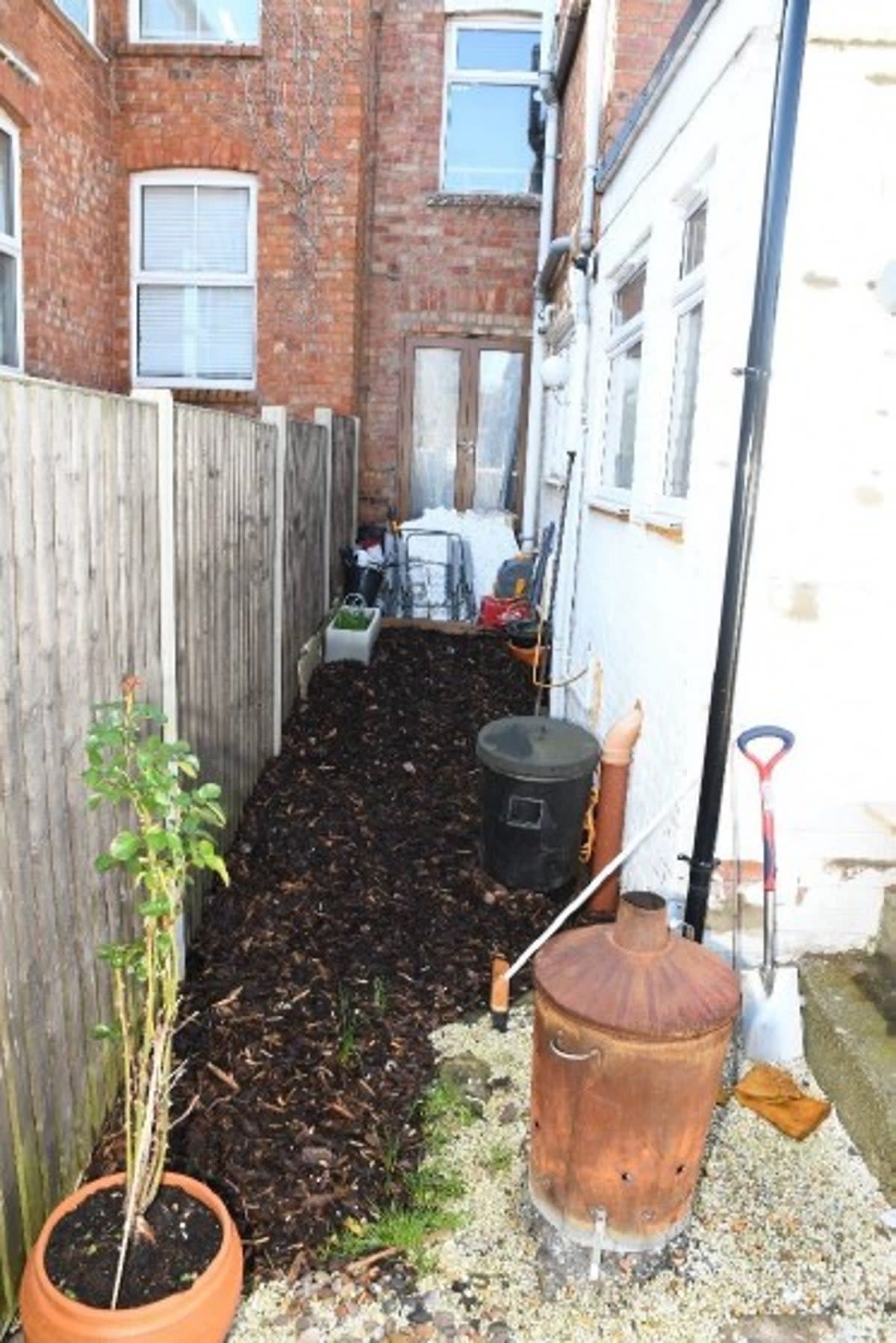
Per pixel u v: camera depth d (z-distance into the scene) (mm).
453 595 9141
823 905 3088
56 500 2121
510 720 4324
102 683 2430
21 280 6680
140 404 2697
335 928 3611
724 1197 2453
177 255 8344
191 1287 1854
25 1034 2027
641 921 2143
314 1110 2658
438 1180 2471
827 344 2697
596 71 5336
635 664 3914
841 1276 2244
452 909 3834
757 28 2566
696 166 3133
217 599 3811
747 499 2660
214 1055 2824
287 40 7844
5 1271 1956
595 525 5195
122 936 2559
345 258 8211
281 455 5070
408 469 9539
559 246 6586
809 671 2906
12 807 1939
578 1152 2184
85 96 7422
